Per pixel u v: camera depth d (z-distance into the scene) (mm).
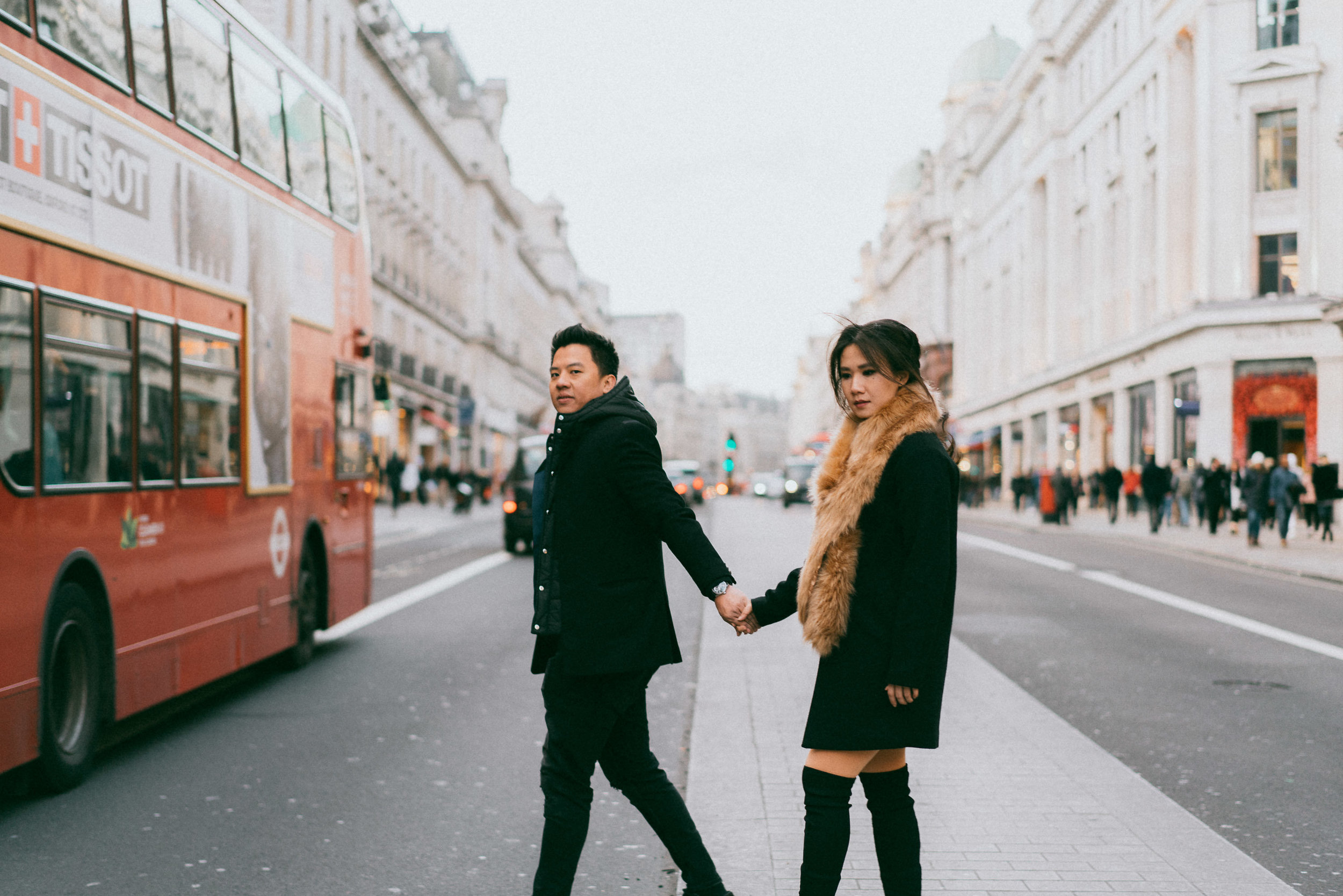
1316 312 33125
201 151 7770
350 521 11188
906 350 3559
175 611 7242
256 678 9445
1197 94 35719
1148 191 40625
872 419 3531
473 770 6441
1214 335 34469
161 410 7074
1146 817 5230
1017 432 59125
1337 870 4711
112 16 6574
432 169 57500
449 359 61781
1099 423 46156
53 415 5820
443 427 57688
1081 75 49062
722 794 5625
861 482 3449
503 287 76500
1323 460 27203
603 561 3713
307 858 4926
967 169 69312
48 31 5871
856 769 3494
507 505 22875
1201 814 5555
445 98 67250
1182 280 37188
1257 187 34812
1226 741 7086
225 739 7230
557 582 3736
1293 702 8328
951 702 7973
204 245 7754
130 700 6629
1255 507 24141
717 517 42344
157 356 7023
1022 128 57625
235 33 8484
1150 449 29438
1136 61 41125
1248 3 34656
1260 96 34562
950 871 4473
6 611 5352
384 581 17469
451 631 12117
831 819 3459
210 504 7812
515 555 22688
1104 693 8648
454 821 5473
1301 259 34188
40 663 5652
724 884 4344
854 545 3475
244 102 8586
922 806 5406
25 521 5535
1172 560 21469
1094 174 46812
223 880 4633
